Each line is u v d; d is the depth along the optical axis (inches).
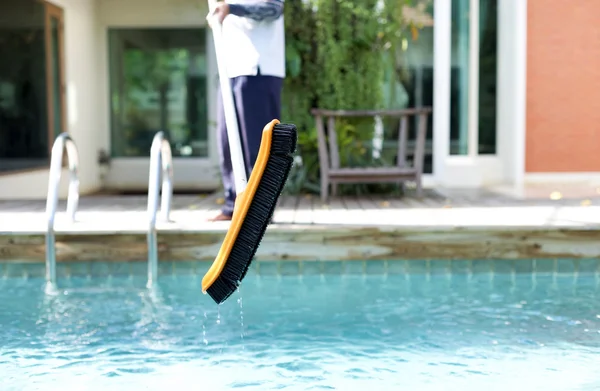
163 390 85.4
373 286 145.1
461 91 318.7
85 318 120.4
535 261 153.5
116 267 155.3
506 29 321.7
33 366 95.0
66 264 155.5
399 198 235.9
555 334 109.3
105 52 360.5
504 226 152.6
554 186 302.0
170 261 154.4
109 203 221.6
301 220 167.5
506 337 107.8
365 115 243.9
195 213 190.9
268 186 87.8
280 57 157.9
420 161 237.0
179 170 366.0
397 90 319.6
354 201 225.6
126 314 123.1
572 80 325.1
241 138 156.6
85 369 93.5
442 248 153.4
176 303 130.8
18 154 273.1
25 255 155.6
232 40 154.8
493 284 146.9
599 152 327.9
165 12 359.6
